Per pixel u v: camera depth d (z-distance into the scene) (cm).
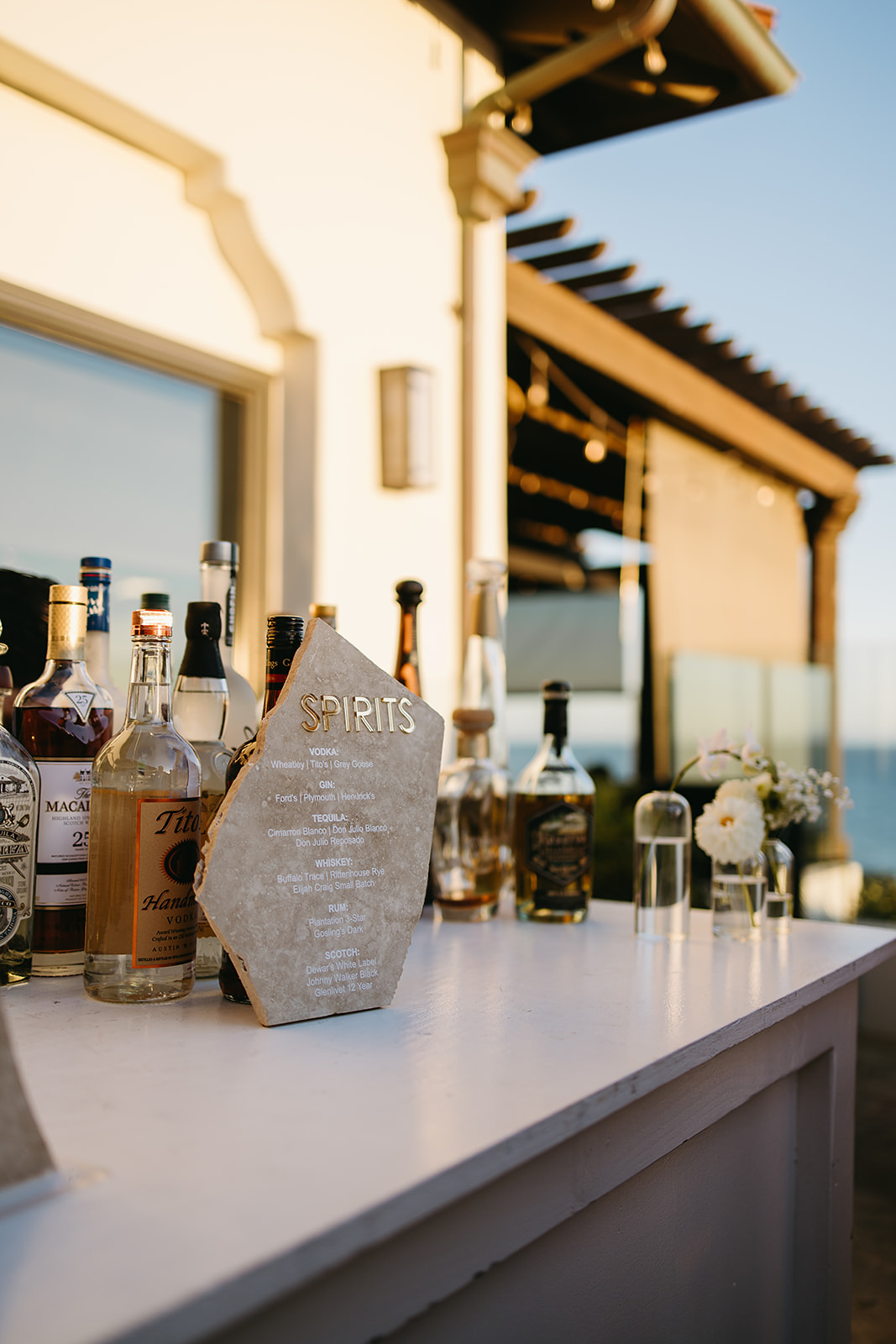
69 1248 37
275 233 219
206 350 216
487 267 289
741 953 103
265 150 215
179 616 214
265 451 234
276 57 218
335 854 74
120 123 190
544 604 712
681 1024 72
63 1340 31
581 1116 55
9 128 176
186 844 77
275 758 71
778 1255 102
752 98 302
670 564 582
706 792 534
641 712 631
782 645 673
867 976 388
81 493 196
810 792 119
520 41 299
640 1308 76
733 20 261
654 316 431
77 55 174
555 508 740
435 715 81
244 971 68
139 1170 45
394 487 251
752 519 651
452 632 280
